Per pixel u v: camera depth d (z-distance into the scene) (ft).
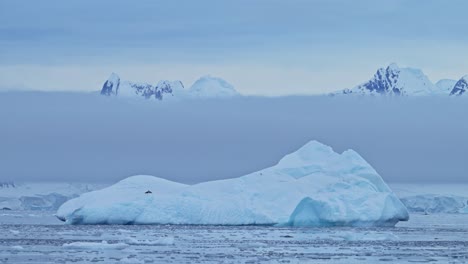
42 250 606.55
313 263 545.44
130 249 622.95
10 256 563.07
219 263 537.24
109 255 575.79
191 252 607.37
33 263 522.47
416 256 602.44
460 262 563.07
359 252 625.41
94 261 535.19
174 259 557.33
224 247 650.43
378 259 577.02
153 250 618.44
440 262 562.25
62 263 523.70
